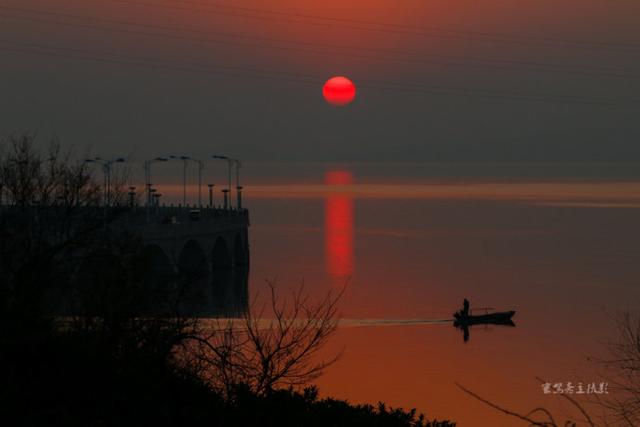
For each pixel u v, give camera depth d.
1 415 83.62
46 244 129.62
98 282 103.44
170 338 99.19
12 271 114.75
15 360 91.69
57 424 85.19
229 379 100.00
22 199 155.00
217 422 94.69
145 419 90.81
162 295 109.69
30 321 97.12
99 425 88.12
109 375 92.44
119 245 135.38
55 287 118.25
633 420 115.62
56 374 90.75
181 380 99.62
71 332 97.69
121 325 100.06
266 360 102.38
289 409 100.06
